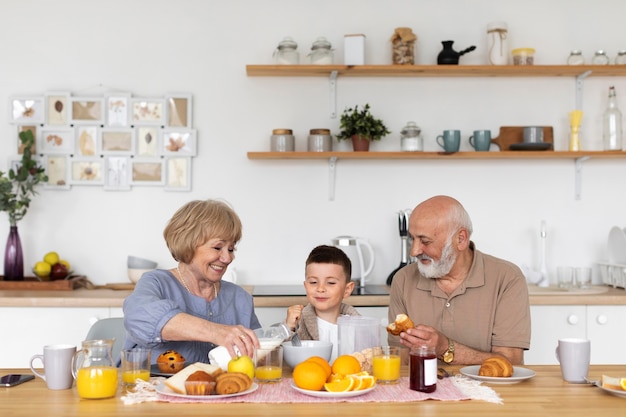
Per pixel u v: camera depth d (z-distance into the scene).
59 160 3.69
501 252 3.77
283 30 3.74
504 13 3.78
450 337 2.35
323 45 3.57
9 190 3.48
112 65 3.71
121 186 3.70
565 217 3.78
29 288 3.43
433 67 3.53
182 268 2.10
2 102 3.69
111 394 1.57
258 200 3.73
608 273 3.60
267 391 1.62
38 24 3.70
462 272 2.36
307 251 3.74
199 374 1.56
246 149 3.73
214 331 1.73
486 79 3.77
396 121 3.76
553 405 1.52
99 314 3.19
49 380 1.65
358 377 1.62
